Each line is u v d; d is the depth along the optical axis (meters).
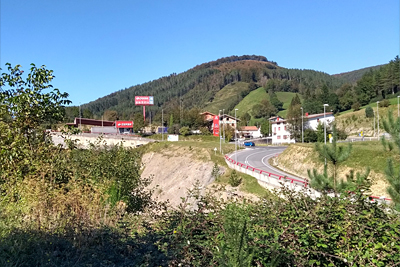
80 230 5.52
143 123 92.69
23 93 8.35
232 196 6.86
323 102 93.75
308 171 9.57
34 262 4.76
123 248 5.30
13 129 8.34
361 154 25.06
